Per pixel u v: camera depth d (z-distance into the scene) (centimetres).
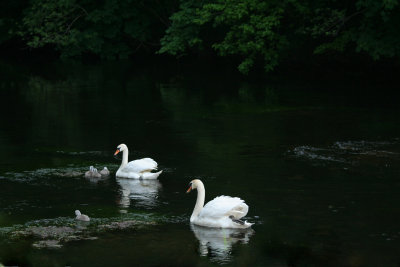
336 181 1523
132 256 1042
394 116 2462
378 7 3172
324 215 1258
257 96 3120
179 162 1756
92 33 5053
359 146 1928
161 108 2780
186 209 1320
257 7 3681
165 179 1576
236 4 3753
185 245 1097
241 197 1391
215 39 4869
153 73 4269
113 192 1458
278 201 1359
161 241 1117
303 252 1055
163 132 2211
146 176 1577
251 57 3838
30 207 1330
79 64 4881
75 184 1530
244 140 2047
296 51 4328
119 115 2602
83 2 5141
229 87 3503
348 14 3881
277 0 3769
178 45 4172
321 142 1995
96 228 1190
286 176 1577
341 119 2417
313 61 4272
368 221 1218
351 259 1028
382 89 3288
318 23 3781
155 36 5400
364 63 4094
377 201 1352
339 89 3322
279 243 1102
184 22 4178
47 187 1498
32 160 1784
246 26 3625
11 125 2375
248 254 1054
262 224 1206
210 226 1194
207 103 2917
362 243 1099
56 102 2991
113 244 1102
